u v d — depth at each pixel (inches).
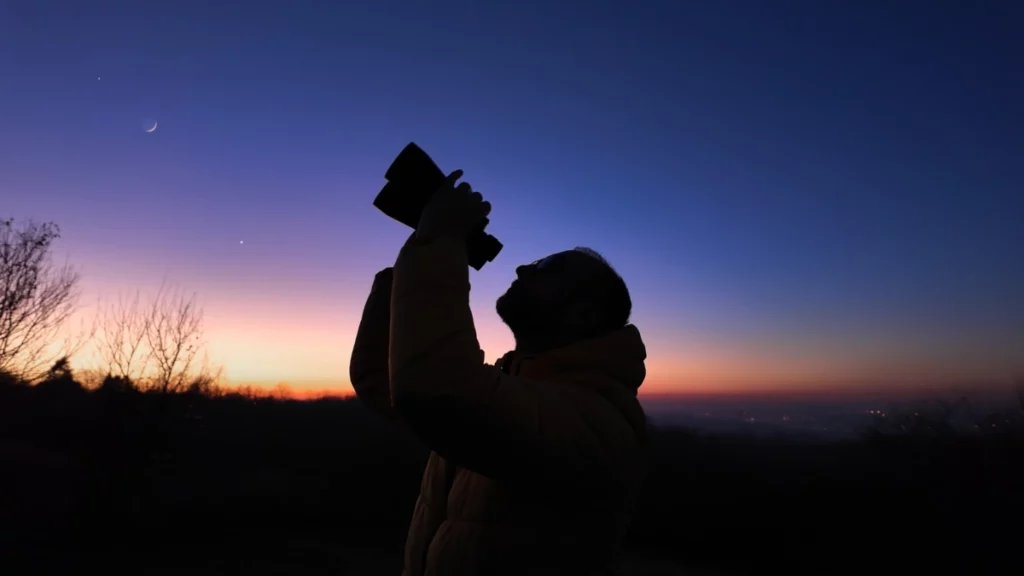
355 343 56.7
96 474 377.7
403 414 31.4
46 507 352.5
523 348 49.6
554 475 33.7
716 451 424.5
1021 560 293.3
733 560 374.6
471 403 30.0
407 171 39.6
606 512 38.0
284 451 505.4
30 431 387.2
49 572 293.9
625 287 50.5
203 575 311.3
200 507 404.5
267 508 422.9
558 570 36.0
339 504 438.0
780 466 386.9
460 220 36.1
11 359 388.2
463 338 31.6
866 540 328.8
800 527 353.1
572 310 47.3
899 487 329.1
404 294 32.8
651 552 398.3
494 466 32.5
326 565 344.5
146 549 344.5
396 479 473.7
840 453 378.6
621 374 43.0
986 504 307.3
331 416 559.5
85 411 399.9
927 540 317.7
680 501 404.8
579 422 35.0
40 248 398.6
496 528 36.4
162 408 422.6
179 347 435.2
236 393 527.5
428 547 41.8
